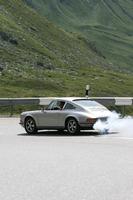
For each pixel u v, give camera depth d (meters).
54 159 15.82
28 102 40.88
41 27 121.69
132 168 13.93
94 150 17.92
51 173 13.34
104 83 87.06
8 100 40.97
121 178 12.48
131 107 48.09
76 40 139.12
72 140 21.45
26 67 82.50
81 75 93.19
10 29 99.25
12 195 10.76
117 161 15.21
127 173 13.15
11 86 65.69
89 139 21.80
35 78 74.06
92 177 12.67
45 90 66.69
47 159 15.84
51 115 24.33
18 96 57.91
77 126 23.55
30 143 20.53
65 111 23.94
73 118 23.69
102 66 125.62
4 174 13.27
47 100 40.81
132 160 15.41
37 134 24.84
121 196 10.53
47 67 89.31
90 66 112.19
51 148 18.72
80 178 12.55
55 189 11.31
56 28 132.75
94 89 77.19
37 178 12.65
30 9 132.12
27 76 74.56
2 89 61.19
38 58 92.38
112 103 40.06
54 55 102.62
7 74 72.69
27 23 116.19
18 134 24.88
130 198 10.34
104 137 22.61
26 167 14.34
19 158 16.14
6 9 114.75
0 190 11.29
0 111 44.84
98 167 14.16
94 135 23.72
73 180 12.32
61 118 23.98
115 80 95.75
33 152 17.59
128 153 17.03
